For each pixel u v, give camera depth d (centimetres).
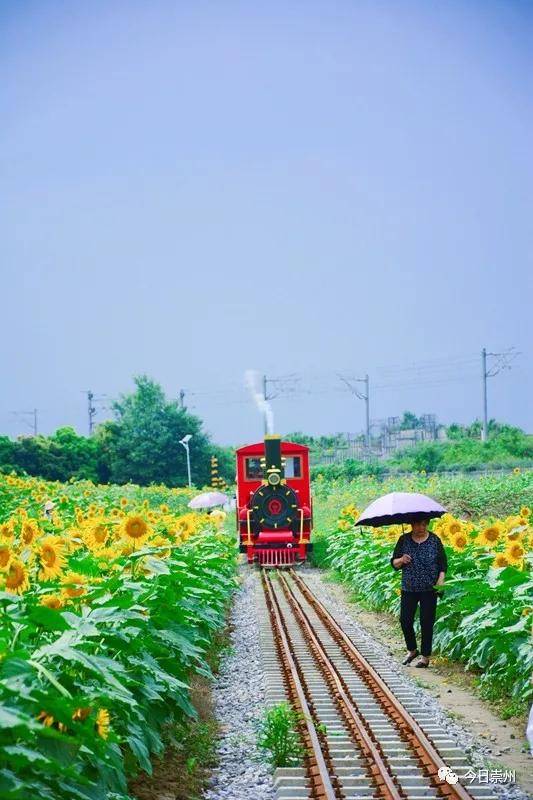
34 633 1110
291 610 3191
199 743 1512
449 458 11788
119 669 1044
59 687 860
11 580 1106
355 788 1286
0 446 11444
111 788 1027
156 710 1388
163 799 1229
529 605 1766
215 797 1307
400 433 16350
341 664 2178
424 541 2192
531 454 11919
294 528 4716
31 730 794
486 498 6109
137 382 13488
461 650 2134
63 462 11875
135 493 6369
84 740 916
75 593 1260
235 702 1866
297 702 1761
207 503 5959
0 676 854
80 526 2131
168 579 1588
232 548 4350
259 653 2367
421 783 1307
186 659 1652
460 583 2186
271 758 1434
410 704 1752
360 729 1537
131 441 13088
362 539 3738
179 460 13225
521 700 1709
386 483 8031
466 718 1684
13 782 792
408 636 2195
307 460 4947
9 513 3138
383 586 3061
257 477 4966
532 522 2770
